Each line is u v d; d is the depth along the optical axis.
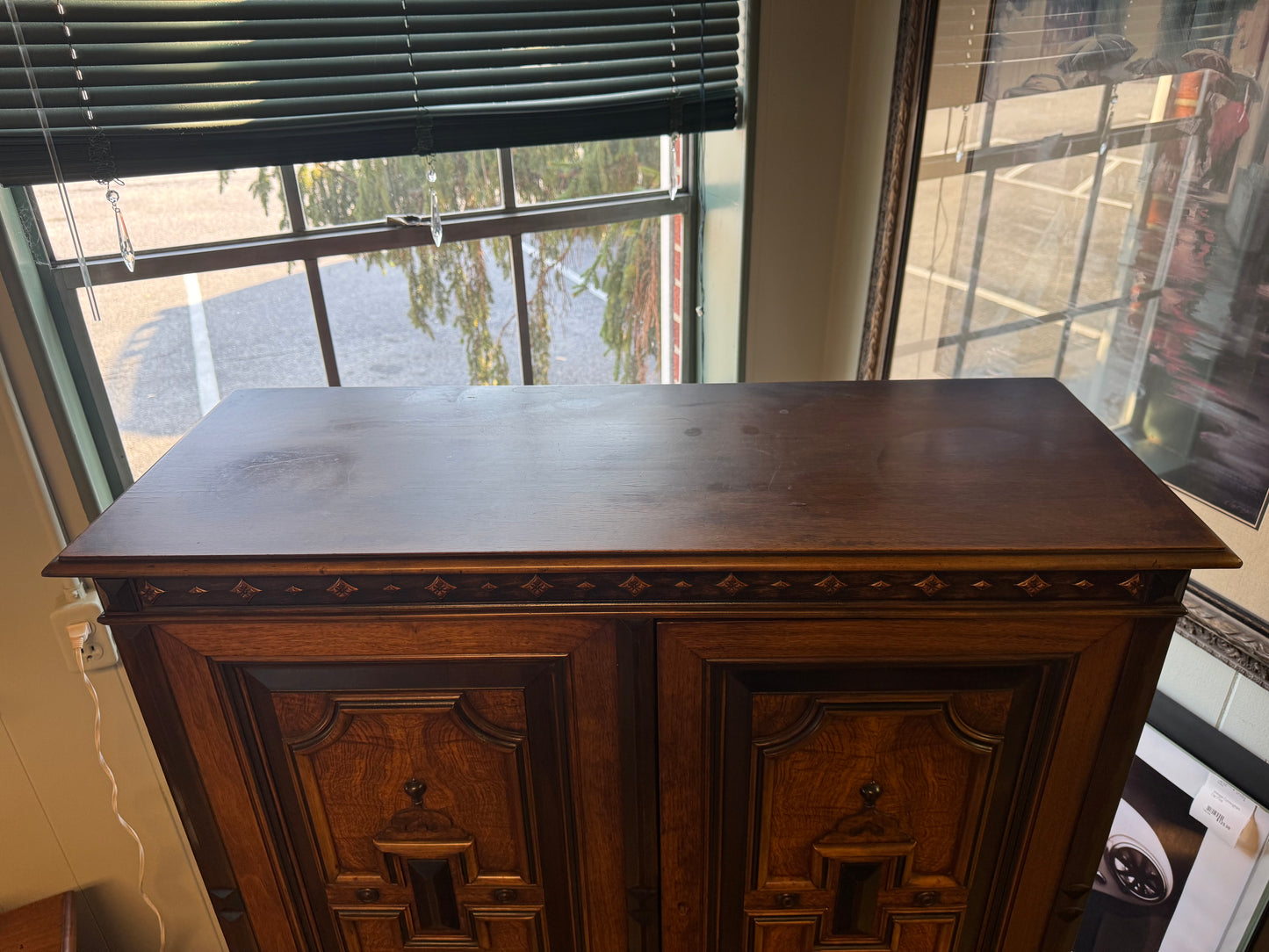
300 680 0.83
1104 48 1.06
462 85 1.19
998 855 0.92
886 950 0.98
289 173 1.24
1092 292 1.16
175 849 1.45
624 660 0.82
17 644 1.22
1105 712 0.83
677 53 1.29
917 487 0.84
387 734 0.86
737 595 0.78
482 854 0.93
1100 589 0.77
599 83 1.26
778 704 0.84
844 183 1.50
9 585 1.19
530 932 0.98
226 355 1.29
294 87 1.11
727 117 1.37
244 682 0.84
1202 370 1.05
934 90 1.29
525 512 0.81
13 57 0.99
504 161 1.36
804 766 0.87
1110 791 0.87
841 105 1.44
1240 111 0.94
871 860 0.92
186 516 0.82
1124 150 1.07
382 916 0.97
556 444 0.94
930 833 0.91
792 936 0.97
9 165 1.02
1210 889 1.19
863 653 0.81
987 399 1.03
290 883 0.95
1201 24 0.96
